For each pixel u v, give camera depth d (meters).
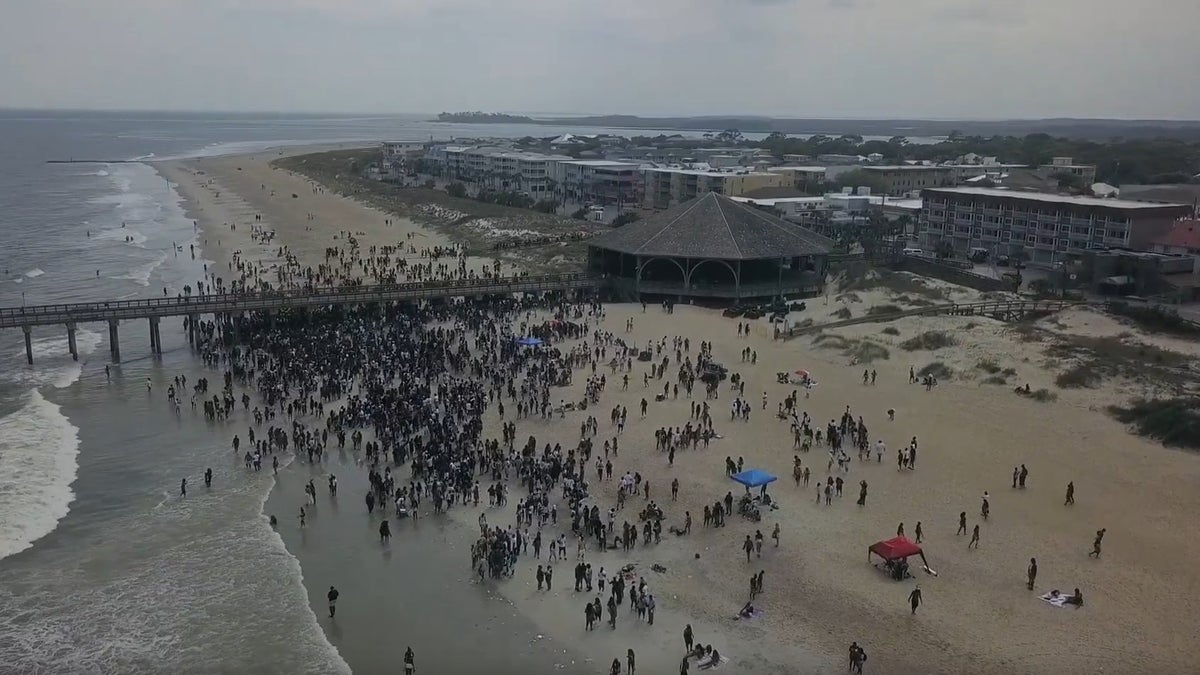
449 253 151.75
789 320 104.50
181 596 46.91
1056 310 96.62
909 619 43.91
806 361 89.00
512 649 42.22
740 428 69.94
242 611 45.53
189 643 42.88
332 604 45.28
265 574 48.97
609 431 69.12
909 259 129.38
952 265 124.12
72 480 60.78
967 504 56.41
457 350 90.44
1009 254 133.88
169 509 56.66
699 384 80.88
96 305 91.38
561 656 41.66
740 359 89.44
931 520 54.25
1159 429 66.38
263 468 62.88
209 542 52.50
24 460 64.00
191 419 72.25
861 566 49.00
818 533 52.78
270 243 164.25
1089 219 122.81
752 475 56.00
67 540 52.62
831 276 124.56
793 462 63.47
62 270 137.38
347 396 76.00
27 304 112.31
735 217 119.81
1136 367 77.81
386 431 67.62
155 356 91.69
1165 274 107.06
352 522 55.06
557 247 150.12
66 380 83.38
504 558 48.94
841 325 98.69
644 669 40.59
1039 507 55.78
